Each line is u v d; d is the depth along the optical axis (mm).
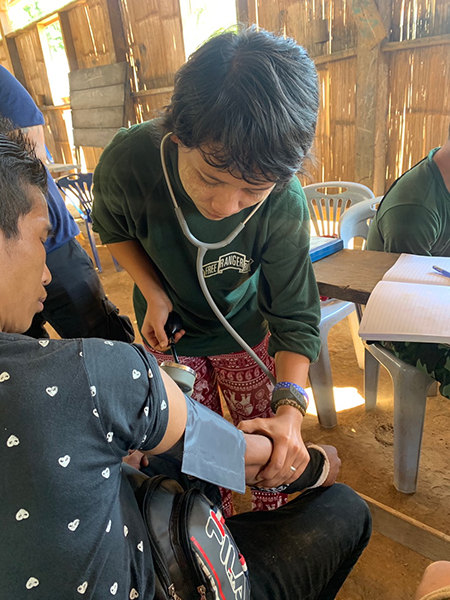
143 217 938
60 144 6863
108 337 1682
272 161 598
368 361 1740
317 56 3291
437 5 2666
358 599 1188
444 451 1609
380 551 1293
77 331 1613
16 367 424
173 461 672
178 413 556
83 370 440
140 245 1105
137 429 490
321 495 835
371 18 2832
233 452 648
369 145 3168
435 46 2727
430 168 1344
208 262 939
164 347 1047
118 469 488
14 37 6707
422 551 1251
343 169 3475
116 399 461
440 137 2904
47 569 426
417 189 1354
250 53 564
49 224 554
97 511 446
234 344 1131
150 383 499
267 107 560
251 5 3580
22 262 510
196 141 612
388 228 1403
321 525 770
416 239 1351
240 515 826
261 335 1156
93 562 445
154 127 819
